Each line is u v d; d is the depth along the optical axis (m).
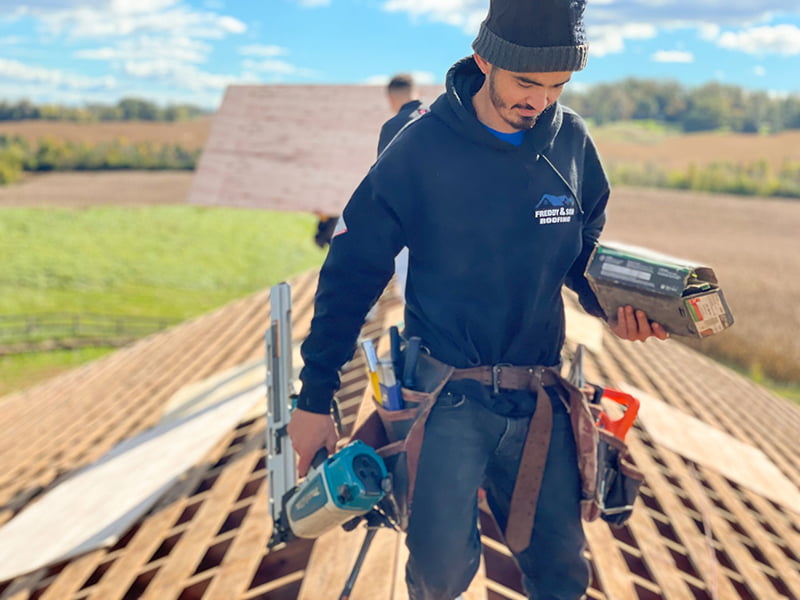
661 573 4.11
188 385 9.02
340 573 2.94
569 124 1.67
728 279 48.22
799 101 159.38
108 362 13.05
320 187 8.05
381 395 1.74
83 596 4.34
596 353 8.61
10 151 104.06
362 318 1.67
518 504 1.73
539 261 1.63
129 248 54.69
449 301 1.66
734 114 160.50
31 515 6.24
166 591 3.91
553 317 1.75
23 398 12.87
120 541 4.91
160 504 5.09
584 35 1.43
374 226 1.62
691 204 85.44
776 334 34.38
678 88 167.50
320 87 8.81
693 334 1.60
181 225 62.81
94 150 108.25
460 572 1.69
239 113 9.03
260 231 61.81
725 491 6.23
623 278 1.64
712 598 4.12
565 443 1.74
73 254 51.66
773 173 107.00
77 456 8.10
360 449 1.65
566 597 1.80
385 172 1.59
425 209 1.60
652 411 7.53
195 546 4.25
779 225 73.88
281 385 1.86
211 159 8.71
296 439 1.73
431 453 1.65
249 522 4.18
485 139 1.55
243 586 3.52
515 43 1.39
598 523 4.37
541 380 1.72
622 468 1.86
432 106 1.63
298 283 12.39
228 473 5.09
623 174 104.69
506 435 1.68
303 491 1.70
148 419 8.12
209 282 47.78
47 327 32.19
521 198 1.58
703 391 10.38
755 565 4.93
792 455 9.15
